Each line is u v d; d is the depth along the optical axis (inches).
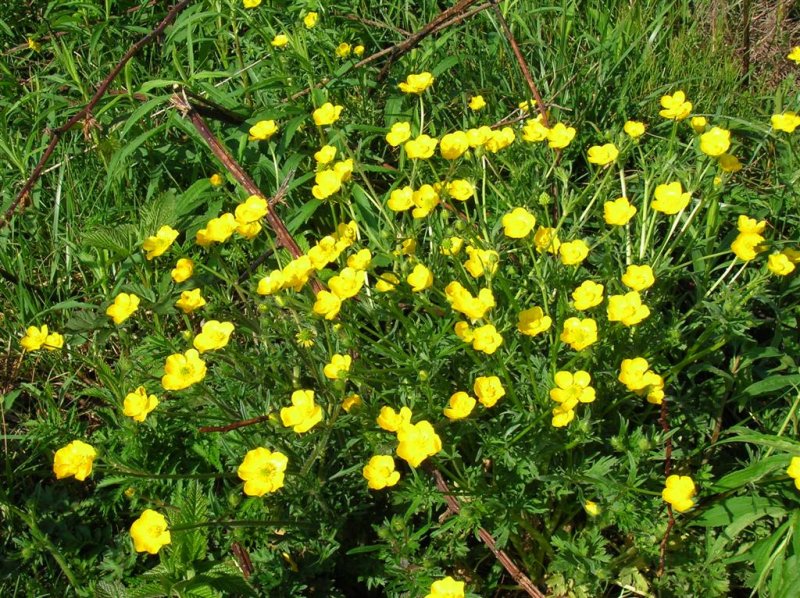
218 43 40.8
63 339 29.9
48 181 36.9
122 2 45.8
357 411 22.8
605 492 22.2
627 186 34.3
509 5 42.0
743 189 33.9
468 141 28.2
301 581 23.2
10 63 44.0
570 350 25.4
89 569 24.8
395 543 22.6
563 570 23.0
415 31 42.3
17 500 27.1
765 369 27.8
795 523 21.8
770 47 43.0
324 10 41.2
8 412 30.4
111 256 32.8
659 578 23.1
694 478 23.9
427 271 23.5
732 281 26.5
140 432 26.6
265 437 24.3
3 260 33.0
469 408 22.0
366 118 38.4
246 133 35.3
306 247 31.3
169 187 37.1
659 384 22.1
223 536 24.4
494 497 22.9
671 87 38.2
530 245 24.8
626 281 24.2
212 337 24.1
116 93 38.2
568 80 37.9
